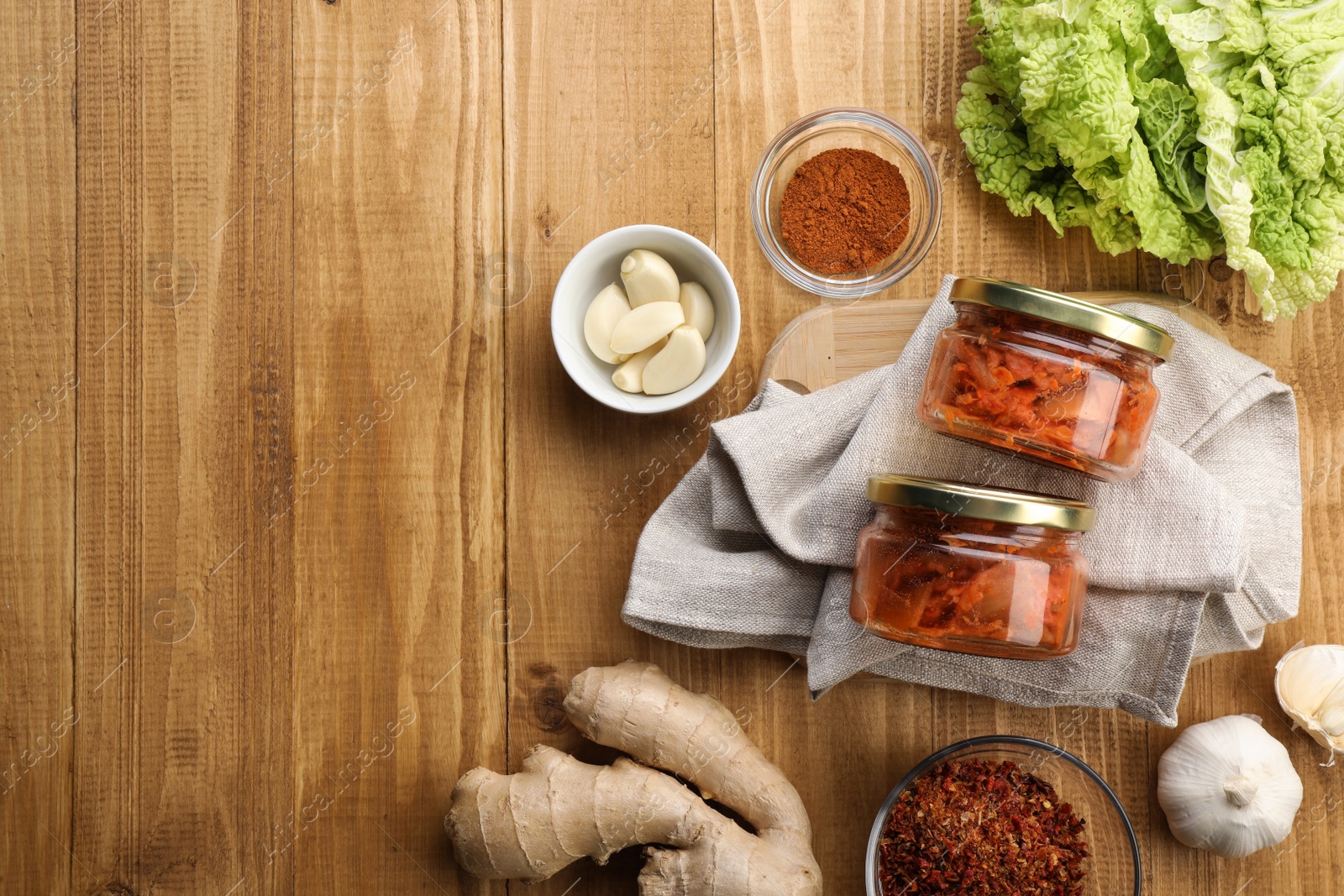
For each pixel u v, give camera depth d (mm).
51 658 709
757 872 657
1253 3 647
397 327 708
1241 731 680
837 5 704
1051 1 653
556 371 707
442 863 703
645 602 671
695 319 682
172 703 708
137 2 709
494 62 707
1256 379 664
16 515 710
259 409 709
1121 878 690
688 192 706
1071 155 659
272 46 708
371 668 707
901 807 678
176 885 705
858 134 701
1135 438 629
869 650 654
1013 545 622
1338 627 698
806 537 662
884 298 702
